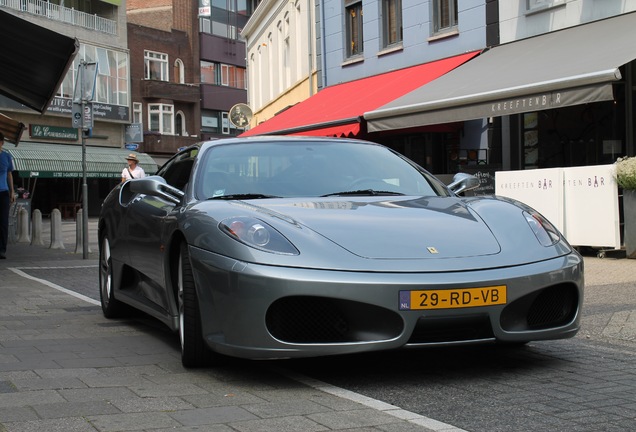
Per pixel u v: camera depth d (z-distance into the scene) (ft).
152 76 170.50
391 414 11.12
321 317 12.59
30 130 131.85
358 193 16.11
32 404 11.73
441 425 10.55
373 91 53.98
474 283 12.49
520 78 37.29
